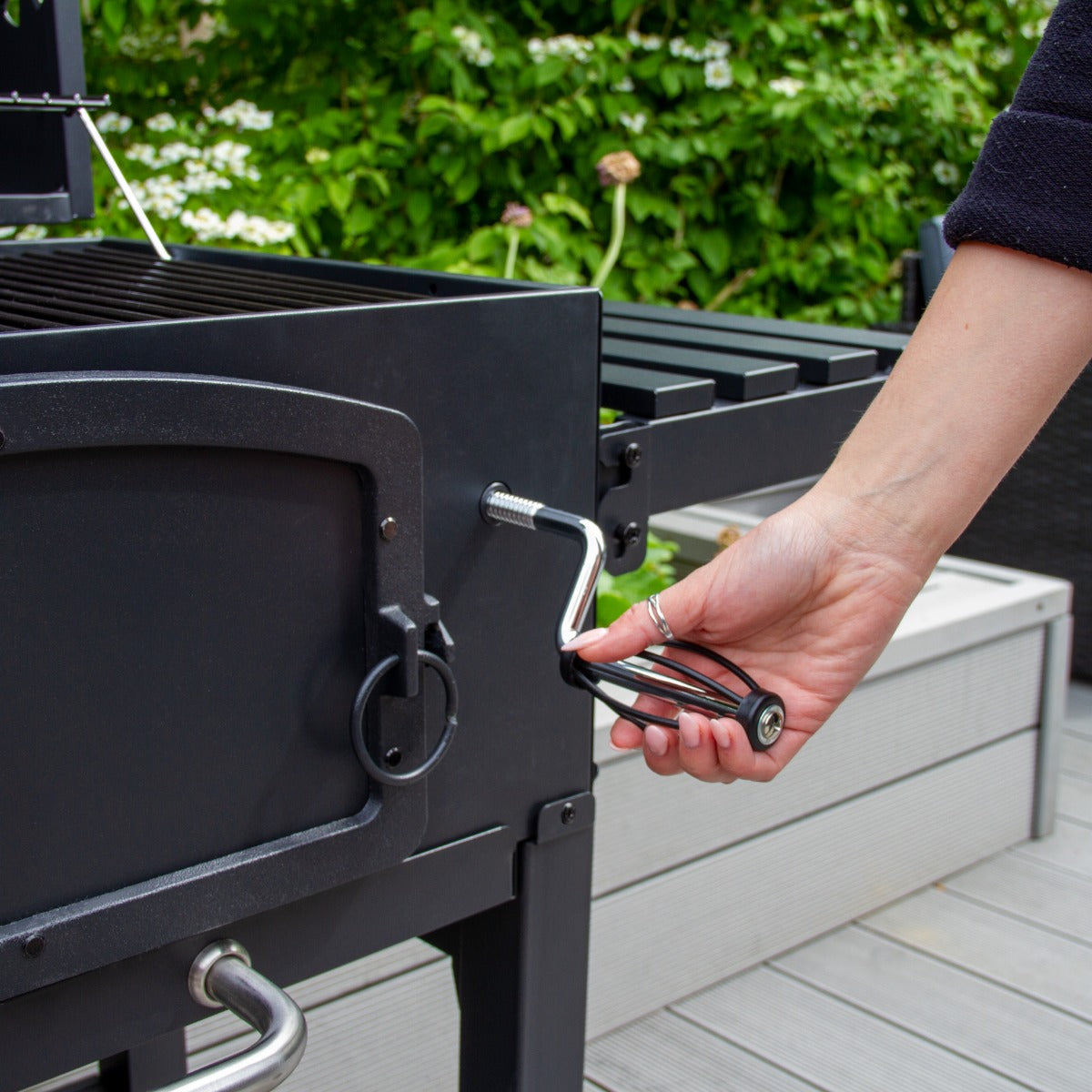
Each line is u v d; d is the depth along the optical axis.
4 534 0.49
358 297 0.72
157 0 2.74
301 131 2.81
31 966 0.52
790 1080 1.45
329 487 0.59
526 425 0.68
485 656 0.69
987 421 0.65
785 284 3.54
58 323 0.60
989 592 1.91
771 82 3.06
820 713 0.72
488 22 2.99
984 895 1.86
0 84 0.95
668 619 0.69
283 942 0.63
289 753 0.60
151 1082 1.10
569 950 0.78
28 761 0.51
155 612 0.54
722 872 1.59
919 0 3.57
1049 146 0.59
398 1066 1.36
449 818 0.69
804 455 0.90
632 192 3.15
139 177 2.46
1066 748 2.33
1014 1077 1.46
